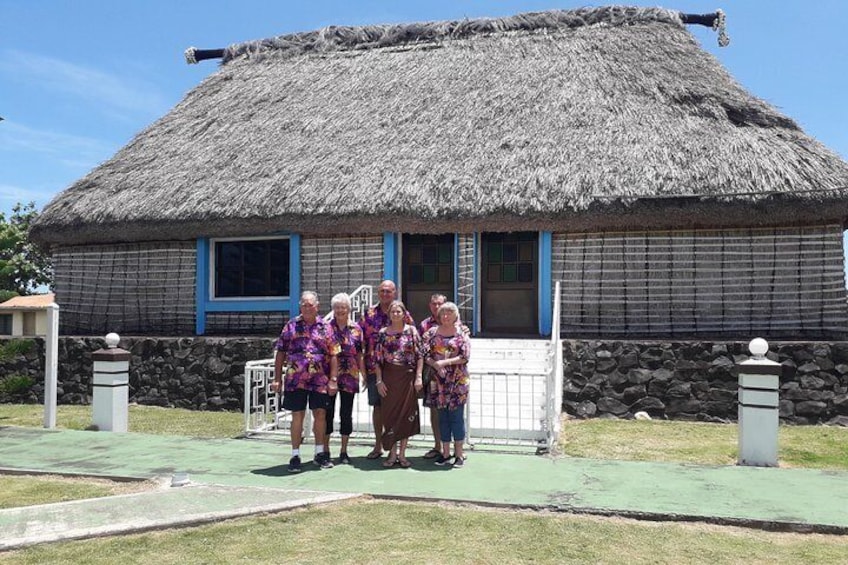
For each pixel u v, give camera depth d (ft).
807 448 26.89
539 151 38.34
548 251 38.68
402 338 23.02
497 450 25.75
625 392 33.32
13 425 32.99
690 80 41.98
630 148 37.29
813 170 34.06
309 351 22.97
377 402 23.82
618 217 35.70
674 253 37.09
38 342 42.63
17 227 107.14
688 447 26.89
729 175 34.63
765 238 36.22
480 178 37.63
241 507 18.03
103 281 45.98
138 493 19.69
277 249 43.91
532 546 15.40
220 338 39.17
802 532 16.75
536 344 35.65
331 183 39.78
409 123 43.42
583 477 21.48
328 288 41.96
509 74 46.11
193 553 14.98
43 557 14.78
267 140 45.52
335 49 55.62
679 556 14.93
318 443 22.99
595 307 37.88
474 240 40.63
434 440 25.09
